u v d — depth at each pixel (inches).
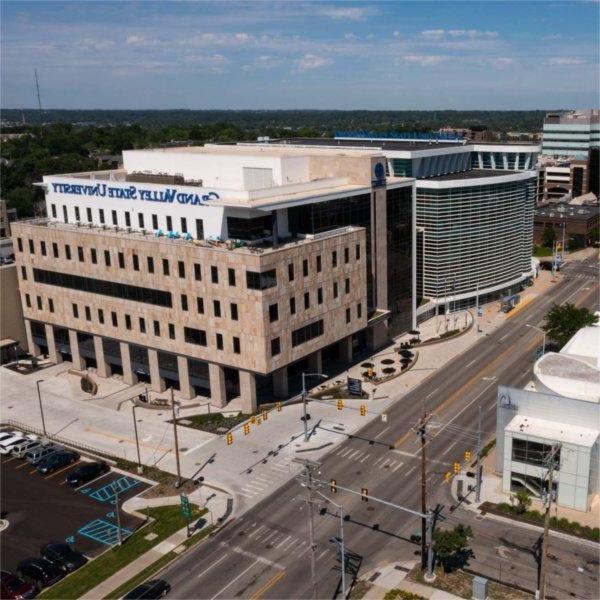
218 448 3412.9
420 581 2359.7
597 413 2790.4
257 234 3799.2
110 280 4195.4
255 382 3821.4
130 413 3902.6
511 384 4116.6
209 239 3909.9
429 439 3437.5
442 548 2346.2
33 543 2691.9
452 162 5959.6
